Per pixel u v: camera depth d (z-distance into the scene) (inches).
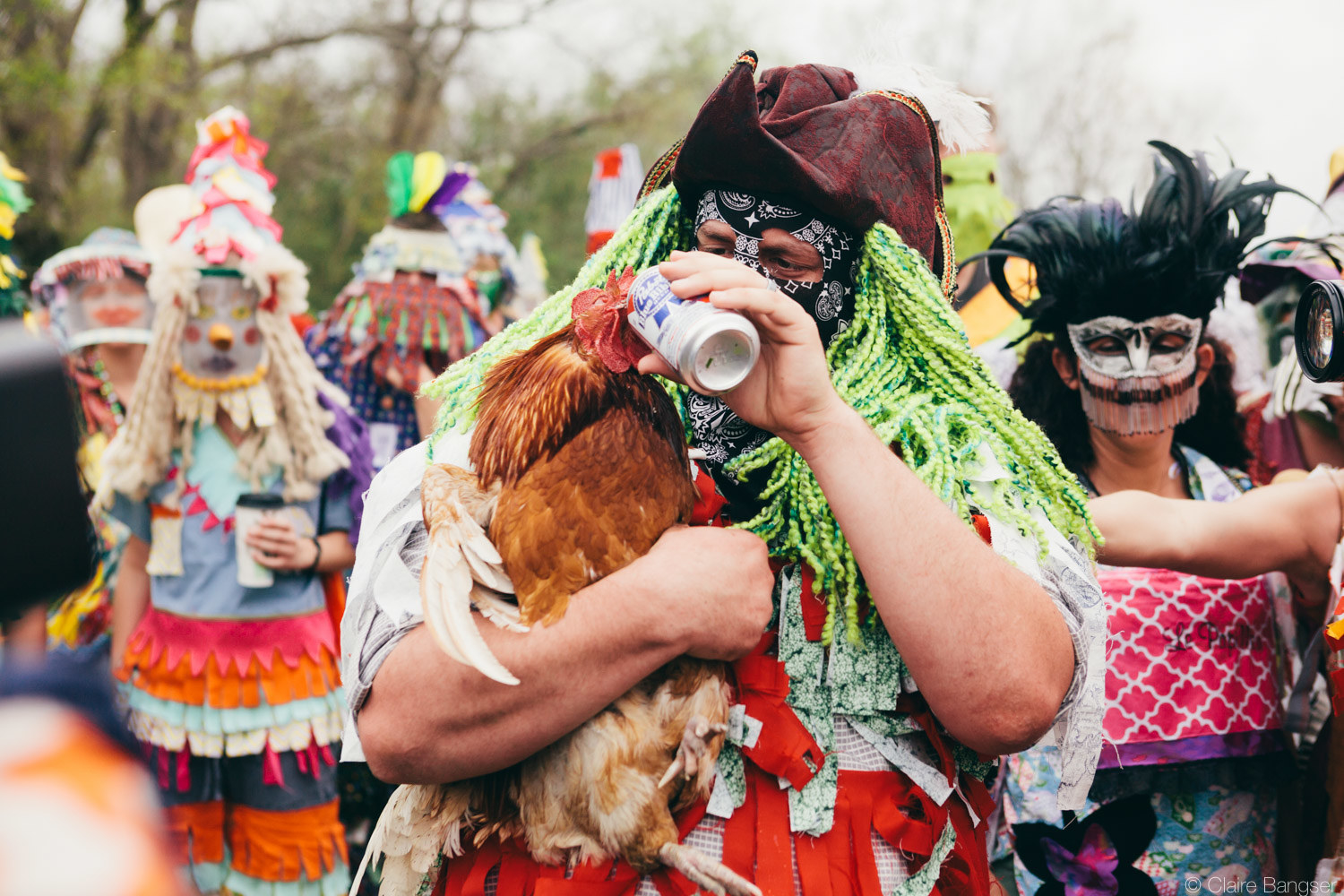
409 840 50.8
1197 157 80.6
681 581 45.4
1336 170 111.9
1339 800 69.1
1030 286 91.6
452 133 637.3
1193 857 74.2
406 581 49.0
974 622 45.1
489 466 47.6
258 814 111.1
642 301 45.0
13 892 18.1
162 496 110.3
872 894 47.1
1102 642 51.9
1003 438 53.9
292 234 523.2
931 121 55.6
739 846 47.1
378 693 47.8
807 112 52.1
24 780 19.5
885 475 46.0
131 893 18.8
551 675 44.7
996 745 46.6
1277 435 107.3
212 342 108.3
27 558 23.1
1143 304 76.6
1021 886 77.0
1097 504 67.5
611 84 652.1
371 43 596.4
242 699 109.1
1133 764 74.0
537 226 618.8
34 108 402.6
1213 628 75.4
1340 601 65.6
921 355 54.4
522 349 52.2
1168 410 78.5
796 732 47.9
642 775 46.1
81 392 128.8
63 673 22.4
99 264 129.3
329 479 114.6
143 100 429.4
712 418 53.7
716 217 53.1
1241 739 74.8
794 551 51.6
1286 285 104.8
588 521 45.9
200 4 519.8
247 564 109.1
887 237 52.5
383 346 156.9
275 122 535.8
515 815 48.7
